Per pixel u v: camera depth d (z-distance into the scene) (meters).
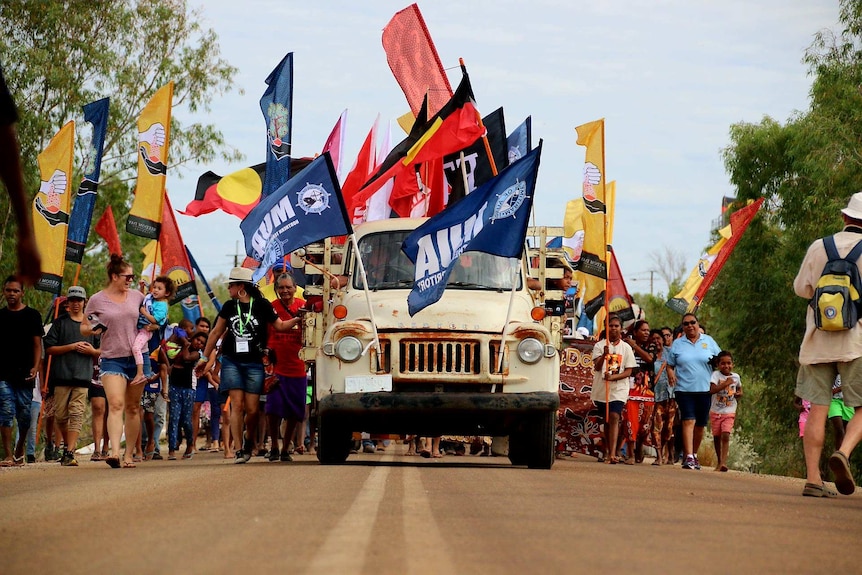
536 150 18.59
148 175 26.95
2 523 8.96
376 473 15.72
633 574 6.84
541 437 18.55
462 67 22.34
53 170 26.36
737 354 53.50
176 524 8.90
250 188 28.17
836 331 14.45
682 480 17.39
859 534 9.88
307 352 19.80
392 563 6.95
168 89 27.00
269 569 6.67
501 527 9.05
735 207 54.56
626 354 26.95
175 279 31.16
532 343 18.25
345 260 21.03
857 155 47.34
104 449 24.67
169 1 61.50
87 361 21.48
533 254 21.12
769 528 9.84
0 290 55.62
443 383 18.27
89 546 7.62
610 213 33.72
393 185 25.66
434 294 18.14
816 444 14.76
